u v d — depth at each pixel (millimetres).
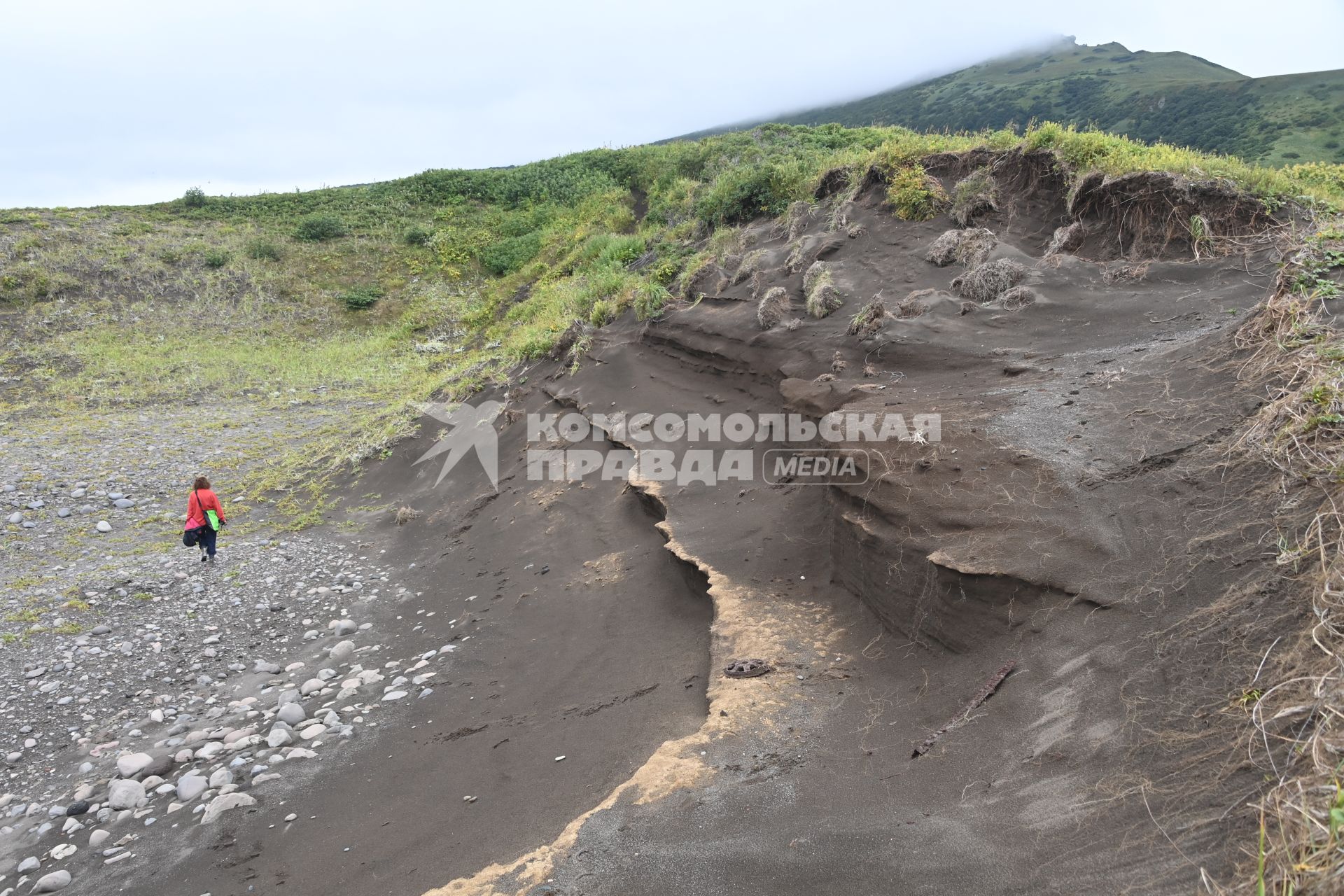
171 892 4281
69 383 19094
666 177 24422
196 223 29859
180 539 10805
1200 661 3000
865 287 8945
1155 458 4164
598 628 6512
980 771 3229
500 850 3797
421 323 24359
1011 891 2545
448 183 33562
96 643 7855
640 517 8289
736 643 5051
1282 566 3033
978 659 3979
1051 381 5629
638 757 4277
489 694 6047
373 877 3951
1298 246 5875
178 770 5742
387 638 7770
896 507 4949
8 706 6727
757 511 7066
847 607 5277
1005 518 4375
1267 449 3605
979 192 9461
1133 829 2555
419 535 10688
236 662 7523
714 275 11703
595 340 12961
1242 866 2160
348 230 30094
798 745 3865
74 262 24938
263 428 16359
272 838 4652
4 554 10008
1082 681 3338
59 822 5227
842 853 2971
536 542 8930
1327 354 3822
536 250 26594
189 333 23016
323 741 5820
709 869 3049
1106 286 7141
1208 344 4918
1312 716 2412
